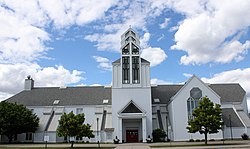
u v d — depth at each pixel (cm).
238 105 6619
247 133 5972
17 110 5975
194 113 4803
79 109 6712
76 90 7269
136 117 5584
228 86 7312
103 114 6384
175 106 5944
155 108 6500
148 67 6094
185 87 6053
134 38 6194
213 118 4522
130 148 3934
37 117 6394
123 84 5975
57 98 6994
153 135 5659
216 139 5766
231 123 6125
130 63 6081
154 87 7175
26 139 6344
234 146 3856
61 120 4197
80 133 4119
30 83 7412
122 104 5875
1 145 5091
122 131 5788
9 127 5756
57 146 4619
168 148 3803
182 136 5784
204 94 6022
